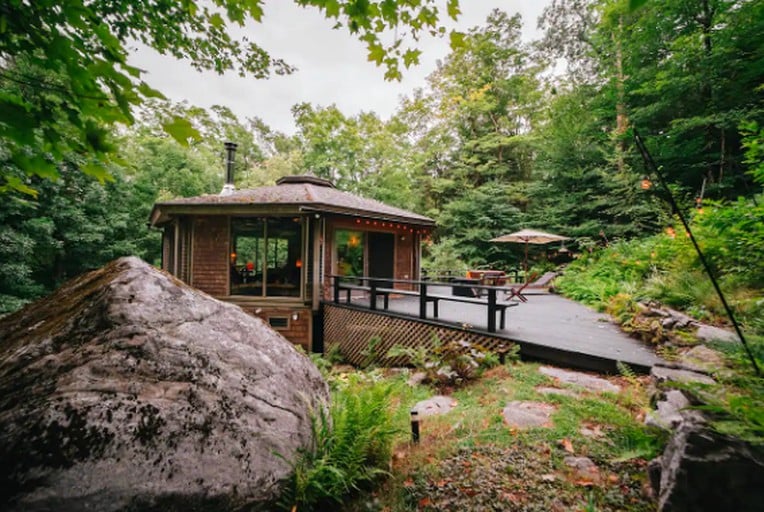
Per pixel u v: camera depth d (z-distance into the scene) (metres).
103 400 1.60
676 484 1.50
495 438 2.50
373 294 6.82
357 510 1.92
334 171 21.30
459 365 4.05
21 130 0.97
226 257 8.34
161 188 16.53
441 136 20.88
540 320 5.91
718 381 2.05
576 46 16.67
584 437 2.41
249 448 1.80
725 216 5.18
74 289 2.47
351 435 2.12
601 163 13.58
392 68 2.20
